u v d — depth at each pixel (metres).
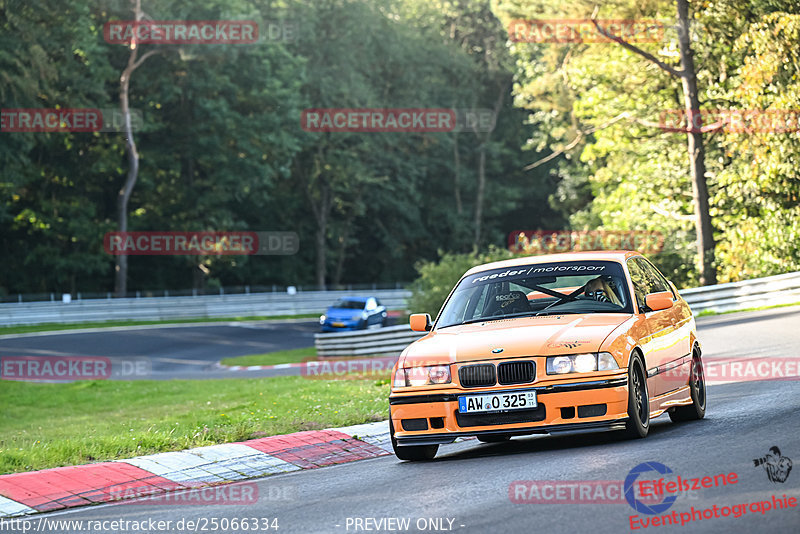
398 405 32.72
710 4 119.69
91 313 180.38
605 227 157.00
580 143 181.75
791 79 110.06
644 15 127.88
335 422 45.78
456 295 37.56
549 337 31.98
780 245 119.31
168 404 76.94
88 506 30.41
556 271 36.84
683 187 142.00
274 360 120.12
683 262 134.75
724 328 82.56
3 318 170.50
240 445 38.94
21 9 174.25
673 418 38.41
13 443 49.44
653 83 139.00
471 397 31.62
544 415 31.19
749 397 42.53
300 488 30.09
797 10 114.31
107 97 196.38
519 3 136.62
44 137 180.50
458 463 31.95
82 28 187.75
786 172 113.81
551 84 171.12
